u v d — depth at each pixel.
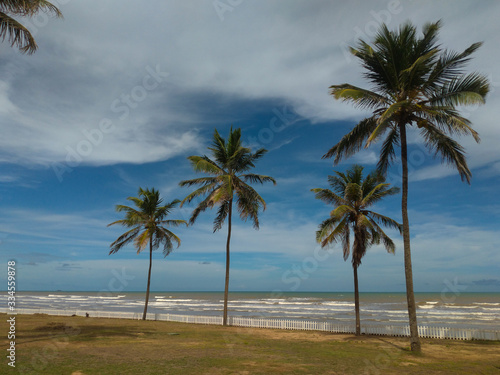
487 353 14.55
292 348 15.69
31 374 9.58
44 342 15.51
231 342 17.27
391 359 13.11
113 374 9.95
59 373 9.80
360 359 13.09
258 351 14.71
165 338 18.33
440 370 11.34
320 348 15.77
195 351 14.31
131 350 14.12
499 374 10.84
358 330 21.06
